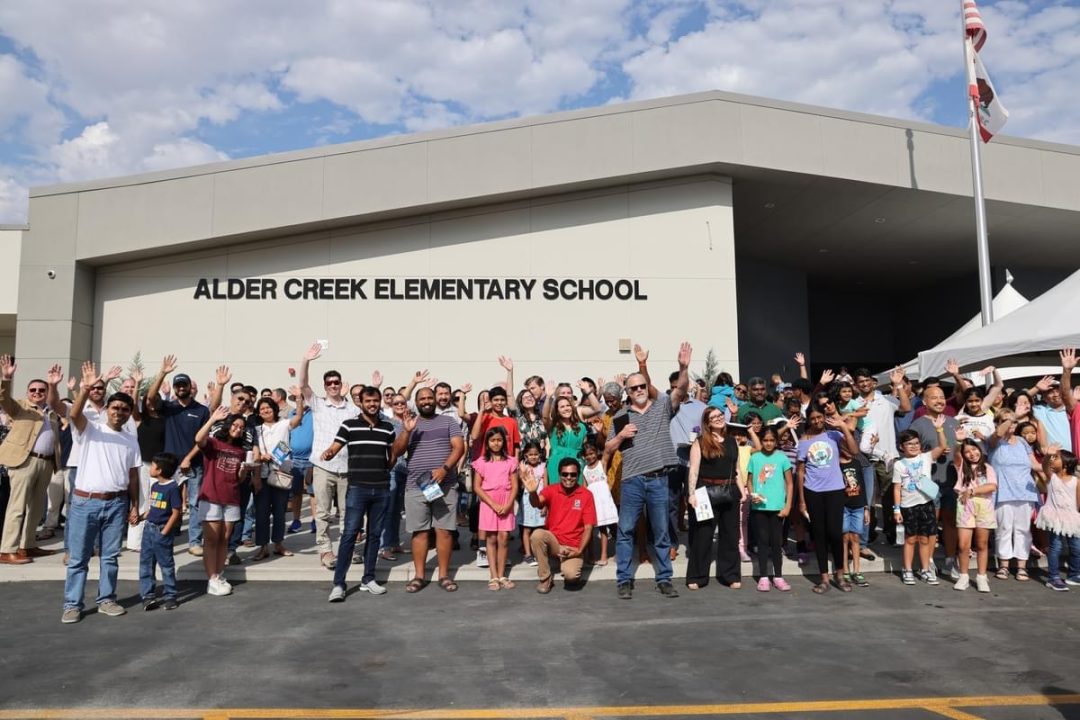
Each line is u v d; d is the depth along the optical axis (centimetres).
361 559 840
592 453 770
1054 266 2419
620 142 1534
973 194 1616
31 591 732
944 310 2681
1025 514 758
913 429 815
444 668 502
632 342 1566
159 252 1505
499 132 1529
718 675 488
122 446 655
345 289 1548
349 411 828
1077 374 1184
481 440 811
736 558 755
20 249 1502
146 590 664
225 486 716
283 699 446
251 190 1490
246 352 1522
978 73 1512
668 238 1590
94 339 1509
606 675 488
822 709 428
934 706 432
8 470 811
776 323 2400
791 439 844
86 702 441
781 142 1559
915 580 768
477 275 1568
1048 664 509
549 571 729
